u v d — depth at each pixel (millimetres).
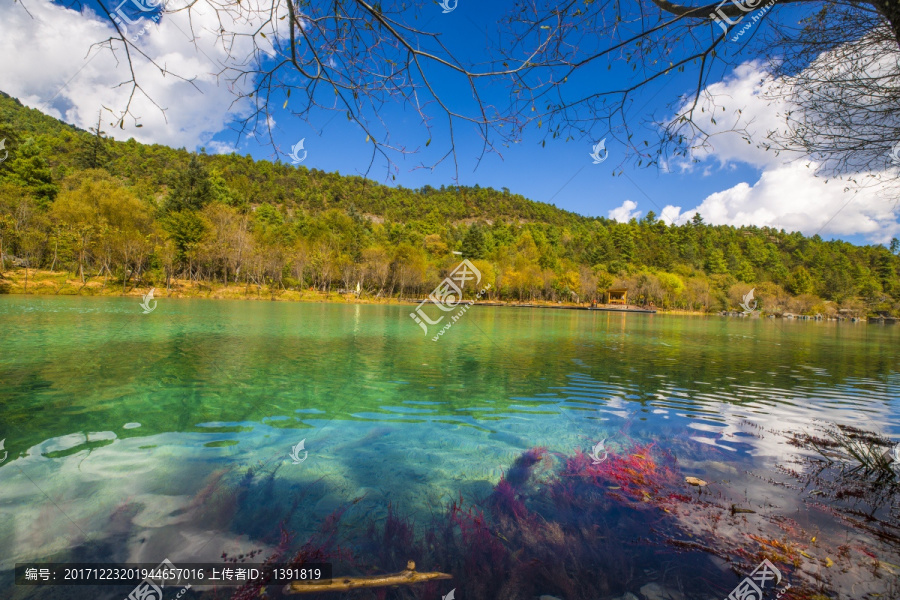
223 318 22297
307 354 11883
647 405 7316
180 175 63594
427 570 2621
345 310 36500
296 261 57656
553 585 2518
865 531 3178
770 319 58750
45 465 4074
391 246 72250
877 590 2488
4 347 10844
